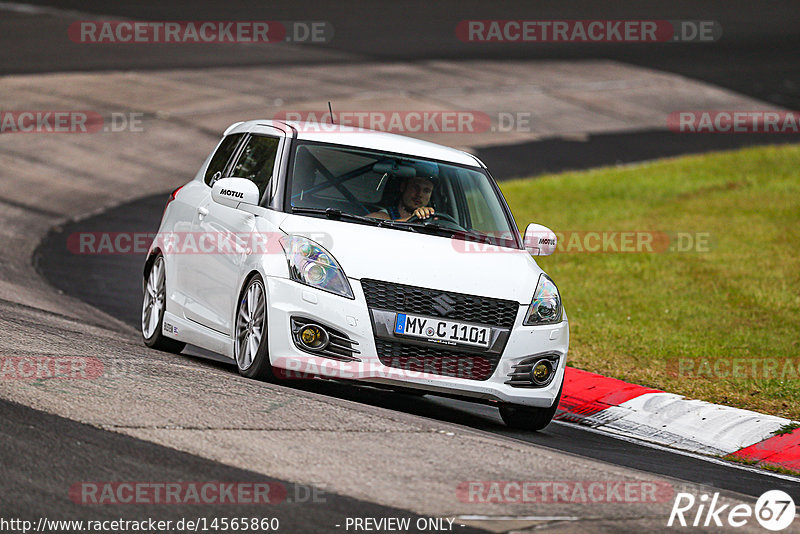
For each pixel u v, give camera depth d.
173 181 74.19
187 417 22.11
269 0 159.50
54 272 49.09
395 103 102.38
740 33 159.75
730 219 63.75
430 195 30.22
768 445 29.66
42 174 70.75
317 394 26.36
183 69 108.50
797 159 80.56
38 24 125.81
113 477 18.45
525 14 161.12
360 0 166.62
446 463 21.23
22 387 23.08
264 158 30.89
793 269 52.12
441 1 169.50
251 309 27.67
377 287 26.50
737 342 40.59
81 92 94.50
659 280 50.59
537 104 109.31
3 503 16.89
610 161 89.06
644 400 33.00
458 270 27.50
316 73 112.69
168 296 32.69
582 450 26.95
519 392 27.34
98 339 31.59
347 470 19.95
